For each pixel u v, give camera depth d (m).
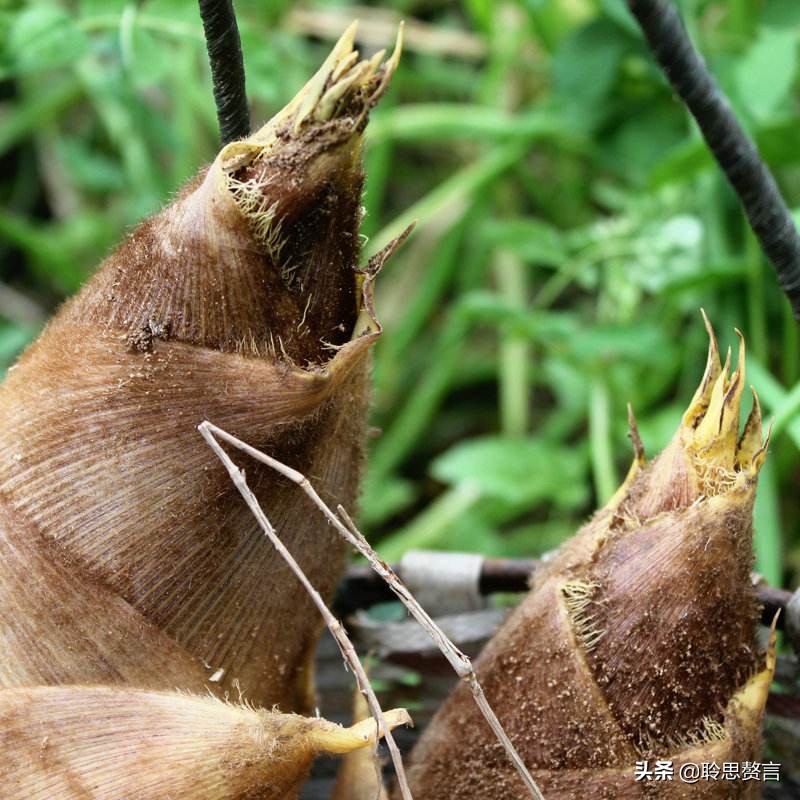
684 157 1.12
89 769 0.75
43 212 1.88
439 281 1.66
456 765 0.80
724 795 0.78
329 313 0.77
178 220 0.76
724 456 0.79
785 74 1.14
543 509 1.58
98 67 1.52
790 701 0.87
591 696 0.78
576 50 1.35
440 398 1.68
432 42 1.74
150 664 0.76
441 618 0.91
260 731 0.75
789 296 0.83
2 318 1.55
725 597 0.78
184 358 0.76
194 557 0.76
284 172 0.76
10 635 0.76
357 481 0.80
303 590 0.79
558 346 1.36
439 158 1.91
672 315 1.42
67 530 0.76
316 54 1.82
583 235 1.37
